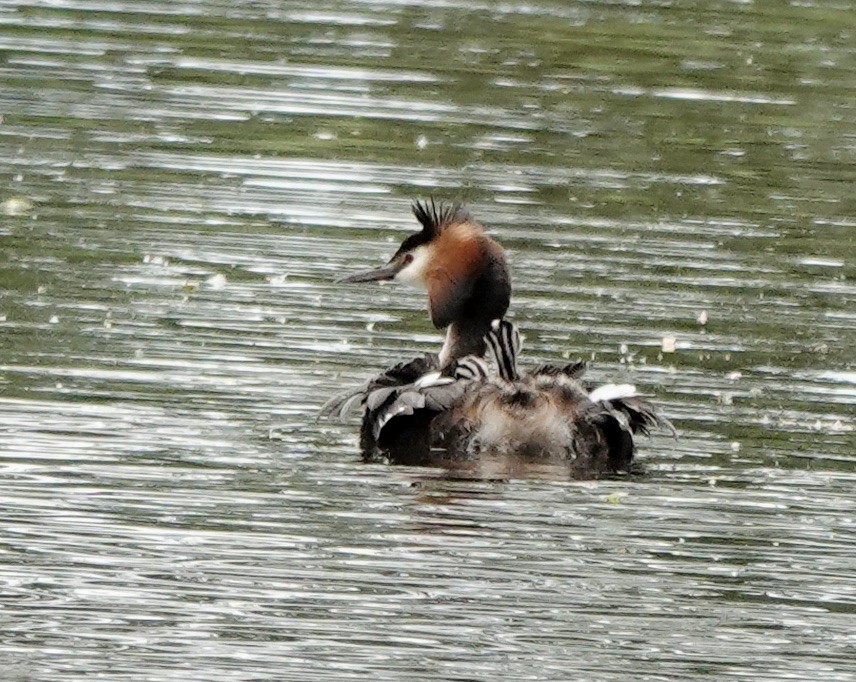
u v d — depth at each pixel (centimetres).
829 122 2464
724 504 1288
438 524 1222
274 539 1184
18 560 1132
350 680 990
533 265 1864
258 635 1043
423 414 1384
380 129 2328
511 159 2230
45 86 2452
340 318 1697
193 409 1438
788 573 1168
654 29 2905
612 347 1634
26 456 1312
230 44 2719
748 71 2688
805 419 1477
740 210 2086
